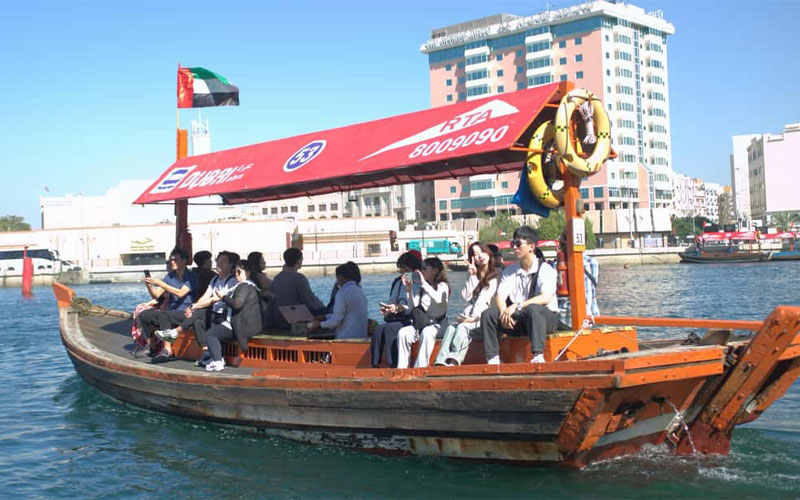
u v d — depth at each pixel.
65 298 14.16
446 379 6.64
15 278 70.50
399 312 7.79
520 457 6.53
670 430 6.95
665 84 109.31
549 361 6.56
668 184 109.75
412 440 7.06
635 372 5.74
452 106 8.27
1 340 20.62
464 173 9.78
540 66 100.19
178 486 7.02
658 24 106.56
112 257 82.19
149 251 82.31
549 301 6.66
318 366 8.52
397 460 7.29
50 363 15.76
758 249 81.75
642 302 30.17
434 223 102.75
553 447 6.27
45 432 9.32
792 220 100.56
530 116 6.90
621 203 102.25
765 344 6.36
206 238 77.94
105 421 9.76
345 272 8.66
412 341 7.55
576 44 98.81
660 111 108.00
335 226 80.12
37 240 80.81
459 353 7.02
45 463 7.97
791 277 47.81
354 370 7.39
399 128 8.62
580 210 7.10
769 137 105.56
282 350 9.00
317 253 78.88
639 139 105.69
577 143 6.98
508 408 6.30
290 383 7.79
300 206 112.19
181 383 8.97
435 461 7.06
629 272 65.06
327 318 8.92
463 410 6.57
